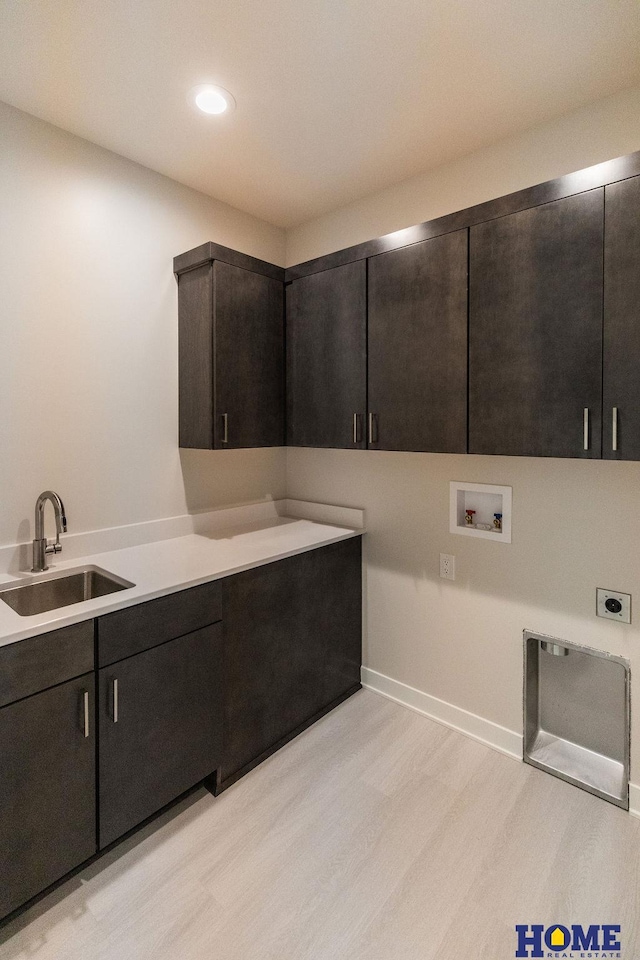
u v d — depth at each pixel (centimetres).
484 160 204
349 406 215
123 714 157
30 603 179
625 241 140
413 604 240
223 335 216
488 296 169
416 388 191
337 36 145
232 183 232
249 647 198
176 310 232
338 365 219
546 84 167
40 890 141
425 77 163
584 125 178
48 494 181
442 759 208
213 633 183
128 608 156
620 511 178
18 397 183
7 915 136
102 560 198
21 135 179
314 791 189
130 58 154
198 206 239
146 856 160
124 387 215
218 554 208
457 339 178
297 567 219
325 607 237
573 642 191
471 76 163
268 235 275
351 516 262
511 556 206
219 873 154
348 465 264
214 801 184
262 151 206
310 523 272
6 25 140
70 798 146
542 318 157
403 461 240
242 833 169
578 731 204
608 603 182
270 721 209
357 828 171
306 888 149
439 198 219
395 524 245
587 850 163
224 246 236
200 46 149
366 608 260
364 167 219
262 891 148
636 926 138
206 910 142
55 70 158
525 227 159
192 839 167
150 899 145
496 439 170
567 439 154
